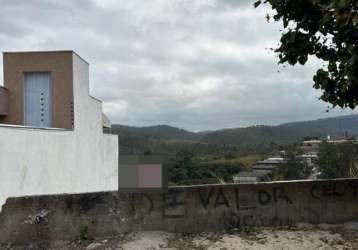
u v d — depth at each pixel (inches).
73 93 851.4
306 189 283.3
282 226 278.4
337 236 260.2
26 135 598.9
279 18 250.4
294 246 242.5
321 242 249.4
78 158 874.1
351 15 192.9
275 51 256.8
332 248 240.4
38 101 865.5
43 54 857.5
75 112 860.6
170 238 257.0
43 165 664.4
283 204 279.7
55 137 724.0
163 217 265.7
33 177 621.3
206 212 270.1
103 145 1087.6
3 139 528.1
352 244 246.7
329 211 285.0
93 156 997.2
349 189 288.8
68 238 254.7
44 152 669.9
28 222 253.1
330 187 286.2
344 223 285.6
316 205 283.7
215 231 270.2
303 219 282.0
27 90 865.5
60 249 245.3
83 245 248.2
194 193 269.3
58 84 855.1
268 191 278.5
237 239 253.8
